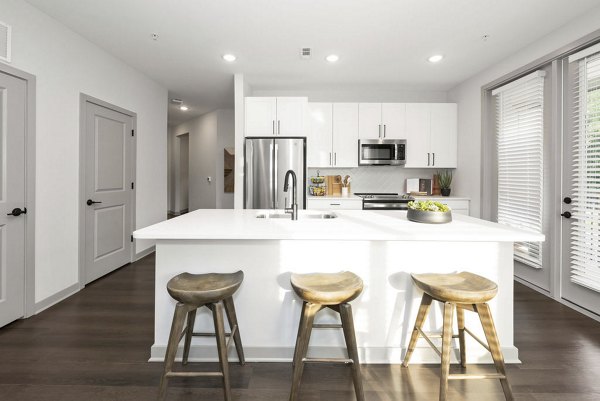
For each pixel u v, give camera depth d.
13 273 2.38
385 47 3.31
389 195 4.62
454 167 4.58
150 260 4.21
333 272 1.88
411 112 4.55
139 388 1.64
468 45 3.23
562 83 2.84
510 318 1.88
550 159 2.94
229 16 2.71
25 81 2.47
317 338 1.90
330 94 4.88
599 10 2.47
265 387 1.66
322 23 2.82
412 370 1.82
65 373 1.76
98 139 3.37
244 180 4.22
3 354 1.95
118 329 2.29
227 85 4.66
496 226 1.92
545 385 1.67
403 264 1.89
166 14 2.69
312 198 4.33
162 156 4.75
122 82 3.76
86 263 3.22
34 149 2.55
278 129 4.29
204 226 1.90
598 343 2.11
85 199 3.18
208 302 1.51
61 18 2.75
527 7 2.54
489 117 3.94
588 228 2.55
